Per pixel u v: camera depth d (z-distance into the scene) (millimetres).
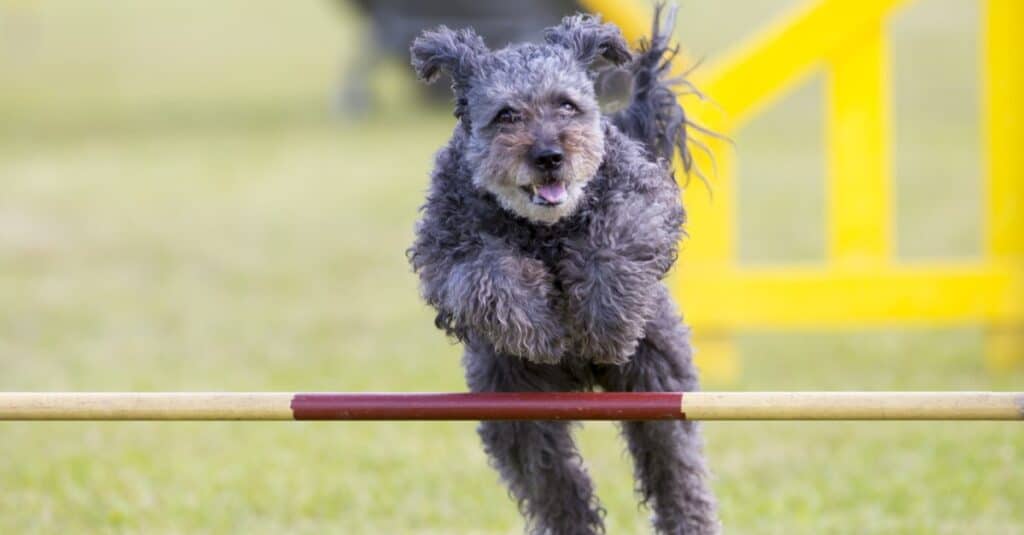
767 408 6395
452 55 7352
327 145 30047
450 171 7082
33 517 9547
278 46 44688
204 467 10797
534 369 7316
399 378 13438
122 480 10398
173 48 45156
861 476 10398
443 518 9633
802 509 9680
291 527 9492
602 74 7840
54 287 18375
